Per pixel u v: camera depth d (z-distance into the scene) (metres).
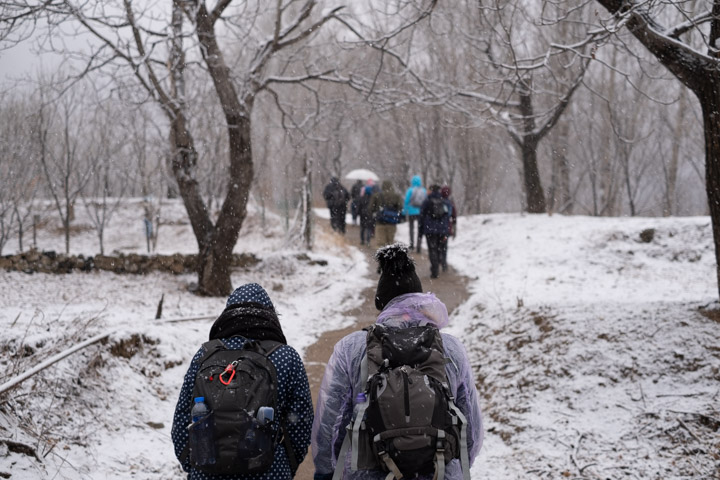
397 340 2.80
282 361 3.11
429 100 15.59
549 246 16.66
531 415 6.25
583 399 6.21
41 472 4.35
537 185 23.22
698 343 6.42
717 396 5.65
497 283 13.48
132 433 5.74
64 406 5.48
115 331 7.09
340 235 21.95
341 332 10.85
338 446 2.86
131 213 27.16
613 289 12.22
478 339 8.77
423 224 15.18
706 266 14.27
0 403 4.81
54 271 15.40
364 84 14.62
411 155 35.91
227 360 3.01
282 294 14.02
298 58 15.02
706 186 7.08
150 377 7.14
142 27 12.19
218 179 22.66
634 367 6.38
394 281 3.13
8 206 17.14
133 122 18.81
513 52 8.03
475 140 32.97
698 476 4.79
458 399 2.88
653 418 5.59
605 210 32.81
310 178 18.56
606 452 5.35
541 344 7.45
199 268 13.80
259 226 23.30
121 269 15.62
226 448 2.77
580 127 31.48
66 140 18.70
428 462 2.60
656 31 6.91
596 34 7.35
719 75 6.76
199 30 12.51
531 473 5.28
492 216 22.75
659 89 26.84
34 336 6.30
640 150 32.34
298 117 25.64
